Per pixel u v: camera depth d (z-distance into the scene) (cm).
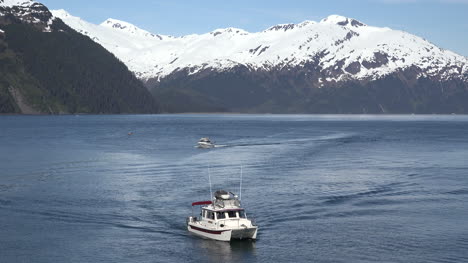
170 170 10088
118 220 6244
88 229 5906
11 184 8394
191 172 9812
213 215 5719
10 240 5503
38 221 6172
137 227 6003
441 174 9638
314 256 5100
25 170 9962
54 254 5141
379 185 8412
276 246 5388
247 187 8181
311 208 6806
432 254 5125
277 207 6850
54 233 5750
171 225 6094
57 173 9588
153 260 5031
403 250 5231
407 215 6481
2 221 6153
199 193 7700
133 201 7162
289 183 8544
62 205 6919
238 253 5209
